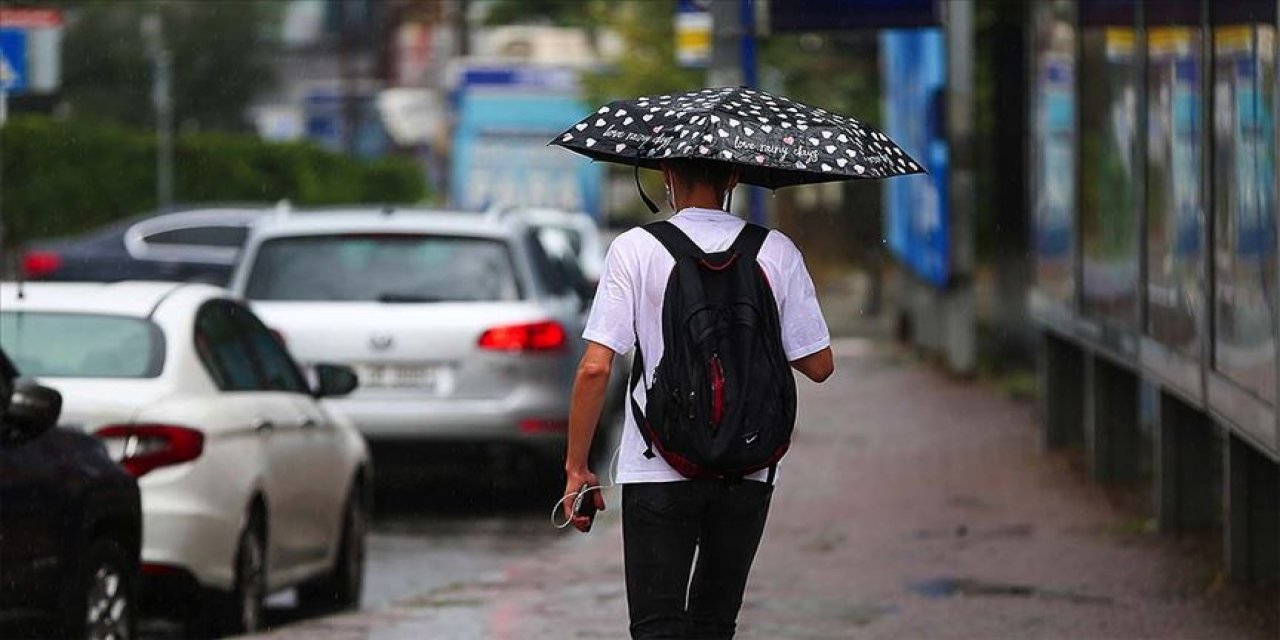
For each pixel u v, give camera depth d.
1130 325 28.39
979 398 48.19
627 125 13.83
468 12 151.88
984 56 58.84
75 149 91.12
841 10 29.77
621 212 94.31
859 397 48.53
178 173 98.19
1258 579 23.61
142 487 20.88
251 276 32.53
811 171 13.45
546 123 93.69
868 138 13.77
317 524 24.59
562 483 34.44
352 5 173.50
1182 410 27.47
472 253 32.72
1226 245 21.47
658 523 13.76
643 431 13.66
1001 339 55.16
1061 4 34.84
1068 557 25.92
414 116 142.62
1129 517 29.25
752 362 13.52
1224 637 20.75
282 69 148.62
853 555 26.58
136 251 65.69
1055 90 35.47
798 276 13.85
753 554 14.19
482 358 31.97
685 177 13.95
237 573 21.83
